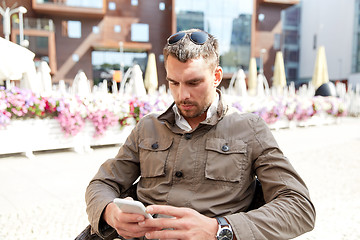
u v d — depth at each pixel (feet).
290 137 30.78
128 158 4.84
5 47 17.47
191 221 3.23
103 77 105.50
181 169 4.31
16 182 15.24
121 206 3.33
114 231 4.12
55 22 95.14
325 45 136.26
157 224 3.28
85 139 23.07
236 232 3.28
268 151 4.18
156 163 4.51
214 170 4.17
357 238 9.53
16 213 11.27
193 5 102.22
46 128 21.54
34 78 25.49
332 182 15.49
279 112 35.27
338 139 29.53
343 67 126.82
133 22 102.17
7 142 20.22
